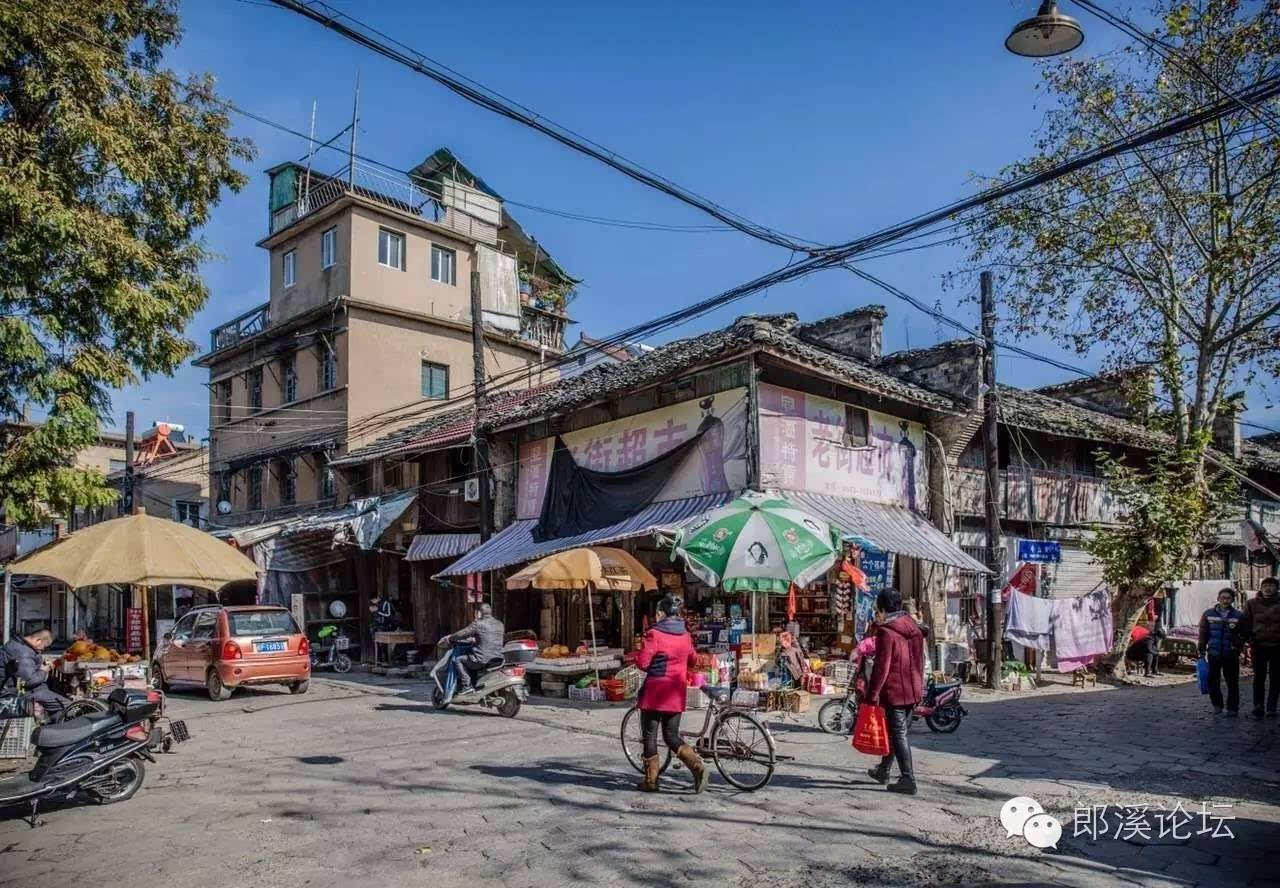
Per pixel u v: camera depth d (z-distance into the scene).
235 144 12.94
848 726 11.03
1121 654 17.91
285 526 22.52
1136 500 17.84
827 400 15.77
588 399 16.16
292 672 16.16
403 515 21.58
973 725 11.71
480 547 18.05
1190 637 20.14
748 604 15.59
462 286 28.11
